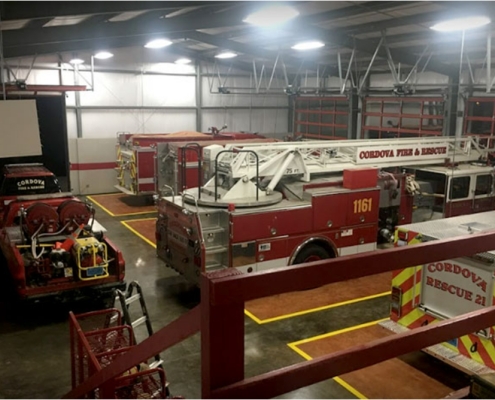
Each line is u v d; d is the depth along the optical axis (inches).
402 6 382.6
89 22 394.6
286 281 55.9
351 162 389.1
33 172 363.6
